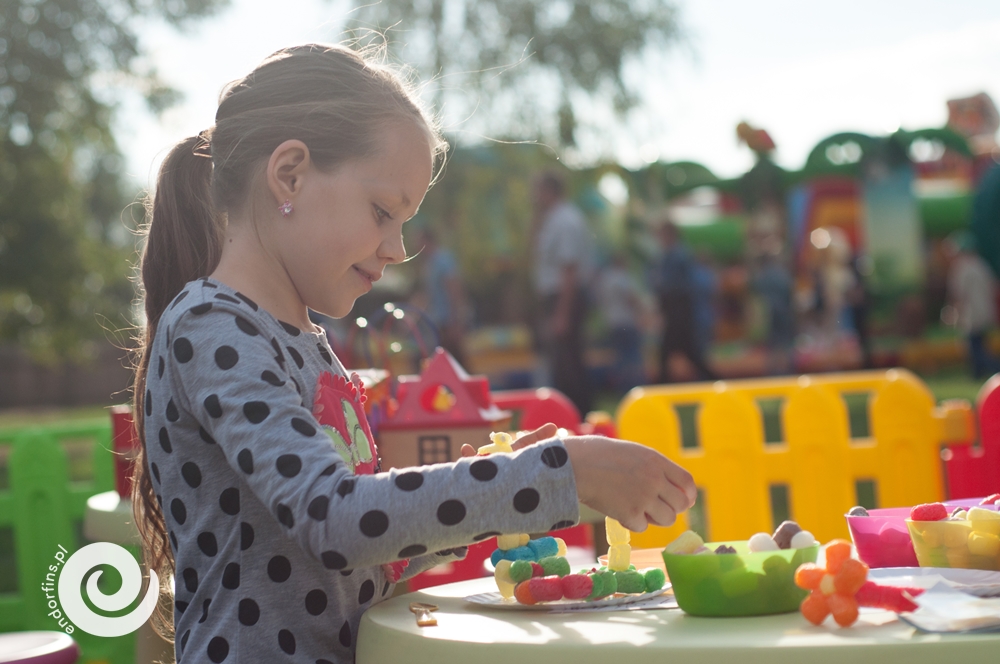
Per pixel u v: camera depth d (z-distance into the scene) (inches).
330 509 34.5
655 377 445.7
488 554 92.9
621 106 444.8
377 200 42.4
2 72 365.7
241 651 39.2
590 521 67.1
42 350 435.5
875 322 449.4
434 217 419.8
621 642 32.1
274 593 39.9
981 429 96.0
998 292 444.8
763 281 437.7
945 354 451.2
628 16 451.2
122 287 465.4
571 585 38.9
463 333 385.1
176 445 40.3
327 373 44.0
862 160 442.6
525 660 32.7
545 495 35.6
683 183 450.0
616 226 447.8
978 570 37.1
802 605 33.2
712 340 448.8
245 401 37.0
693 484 37.7
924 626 31.2
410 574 48.3
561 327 285.1
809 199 444.8
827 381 105.6
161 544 48.6
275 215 43.1
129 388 54.2
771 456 104.4
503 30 446.9
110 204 748.0
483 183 432.5
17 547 108.2
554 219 284.8
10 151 374.3
